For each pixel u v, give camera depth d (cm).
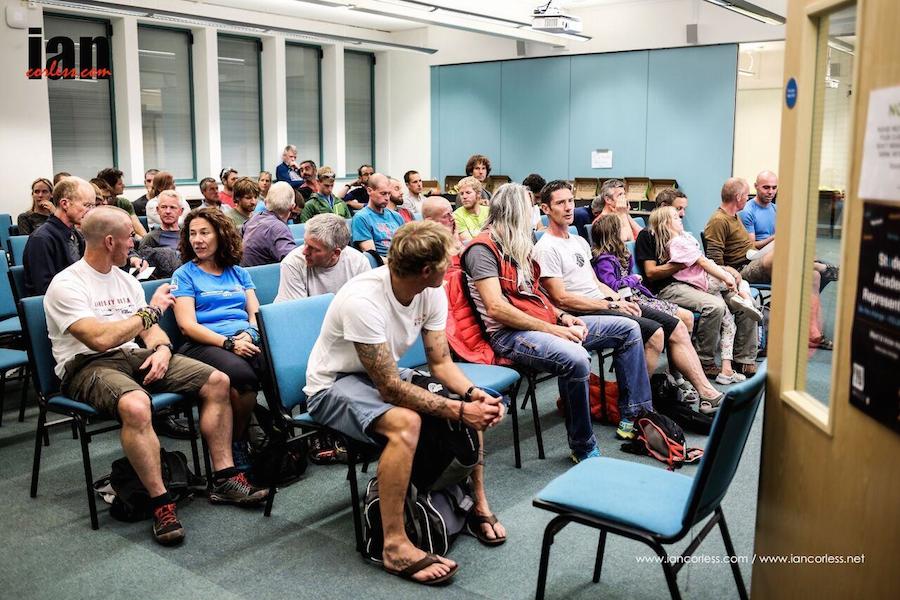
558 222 375
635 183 1012
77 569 246
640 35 1001
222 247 331
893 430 136
